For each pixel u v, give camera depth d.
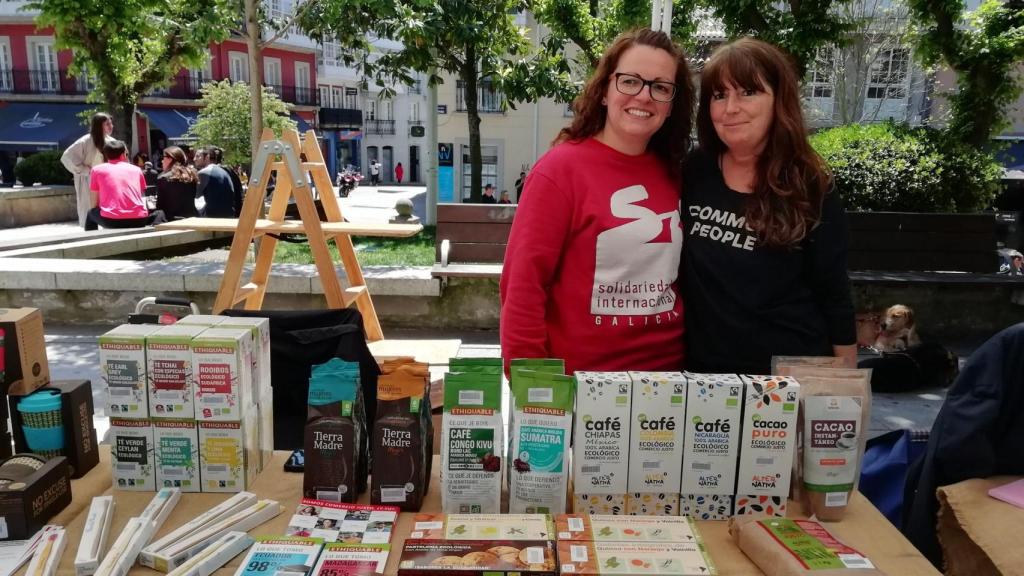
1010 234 9.66
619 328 2.10
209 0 6.21
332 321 2.89
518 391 1.75
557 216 2.07
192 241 8.18
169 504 1.79
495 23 9.73
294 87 38.44
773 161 2.02
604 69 2.09
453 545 1.55
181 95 32.66
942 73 19.86
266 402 2.07
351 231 4.12
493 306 5.88
